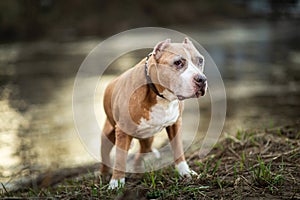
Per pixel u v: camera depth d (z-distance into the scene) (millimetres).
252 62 17422
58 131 8391
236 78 13969
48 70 16672
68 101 11172
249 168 5105
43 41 26922
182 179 4973
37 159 6910
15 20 29016
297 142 5883
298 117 8570
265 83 12953
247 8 39094
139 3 35281
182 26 33938
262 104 10055
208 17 36969
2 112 10062
